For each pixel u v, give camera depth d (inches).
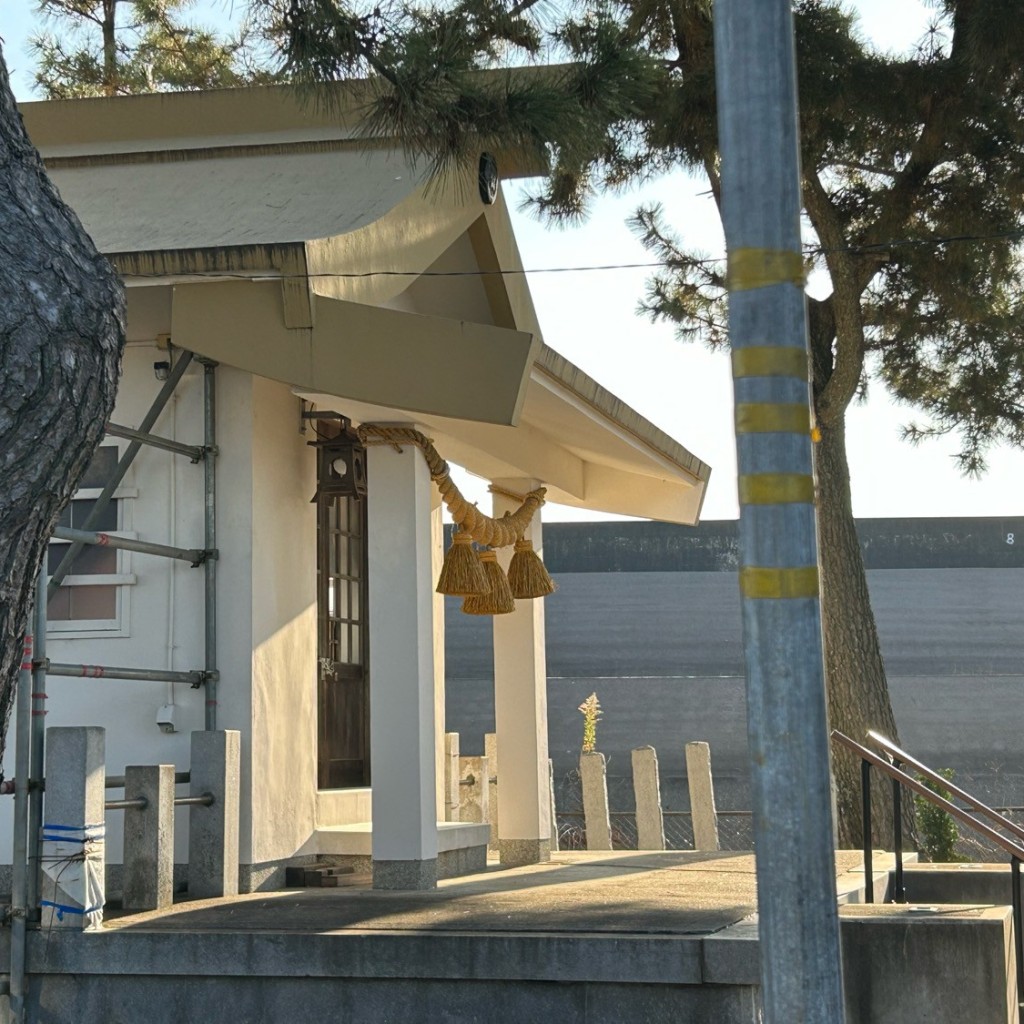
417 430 334.6
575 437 415.8
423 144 291.1
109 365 128.5
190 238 318.3
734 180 154.9
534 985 244.4
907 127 497.4
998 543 964.6
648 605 963.3
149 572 341.1
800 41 474.6
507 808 425.4
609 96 293.4
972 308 532.1
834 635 532.7
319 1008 251.9
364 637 417.7
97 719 340.8
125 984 259.0
